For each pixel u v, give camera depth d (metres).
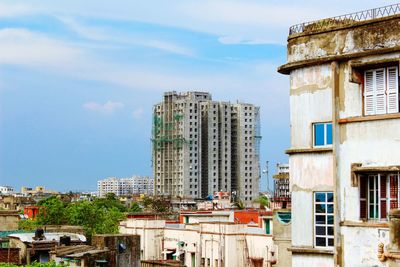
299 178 27.78
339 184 26.44
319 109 27.28
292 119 28.22
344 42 26.64
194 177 190.75
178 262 54.41
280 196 46.94
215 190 189.00
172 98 198.50
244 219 70.06
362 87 26.09
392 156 25.06
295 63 27.92
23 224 87.44
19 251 48.00
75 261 42.03
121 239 46.31
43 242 49.44
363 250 25.67
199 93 197.75
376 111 25.72
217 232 61.75
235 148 194.12
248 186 192.50
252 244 59.47
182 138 191.50
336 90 26.67
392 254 22.70
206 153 191.88
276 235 41.00
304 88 27.77
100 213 101.56
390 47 25.09
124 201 198.25
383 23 25.61
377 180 25.66
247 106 194.62
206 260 63.38
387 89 25.48
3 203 159.88
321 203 27.14
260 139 198.50
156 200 165.38
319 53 27.38
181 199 166.88
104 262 42.59
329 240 26.81
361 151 25.91
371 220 25.66
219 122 192.50
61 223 100.12
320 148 27.08
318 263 26.97
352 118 26.12
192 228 67.62
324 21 27.67
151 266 52.84
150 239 72.06
